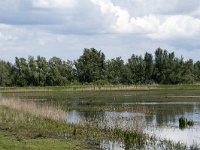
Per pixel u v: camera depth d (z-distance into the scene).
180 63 169.88
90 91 111.25
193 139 31.08
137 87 125.44
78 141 28.77
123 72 169.62
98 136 31.42
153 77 173.38
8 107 47.97
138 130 32.41
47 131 33.06
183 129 36.28
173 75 164.75
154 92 101.12
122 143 28.92
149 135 32.56
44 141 27.67
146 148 27.33
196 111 53.25
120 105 63.41
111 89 119.06
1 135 29.59
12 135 29.91
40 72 155.88
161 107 59.19
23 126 35.09
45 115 40.44
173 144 28.36
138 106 60.97
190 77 165.88
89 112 52.44
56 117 39.62
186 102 68.50
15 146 24.66
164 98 78.62
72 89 120.69
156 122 41.38
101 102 70.31
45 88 126.19
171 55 172.75
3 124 35.94
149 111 53.00
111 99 77.56
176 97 81.19
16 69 156.50
